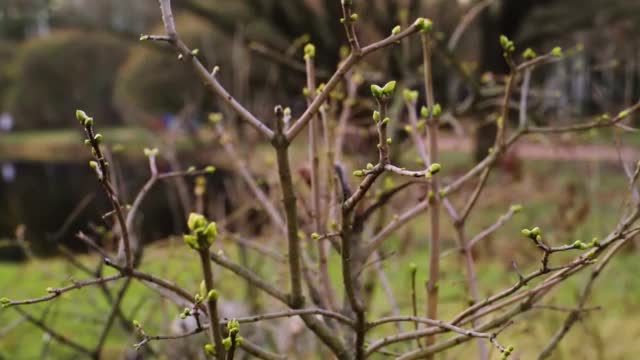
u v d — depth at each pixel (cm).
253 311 269
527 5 907
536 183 498
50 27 2270
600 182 477
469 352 281
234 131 324
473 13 297
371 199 203
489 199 446
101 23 1515
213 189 382
